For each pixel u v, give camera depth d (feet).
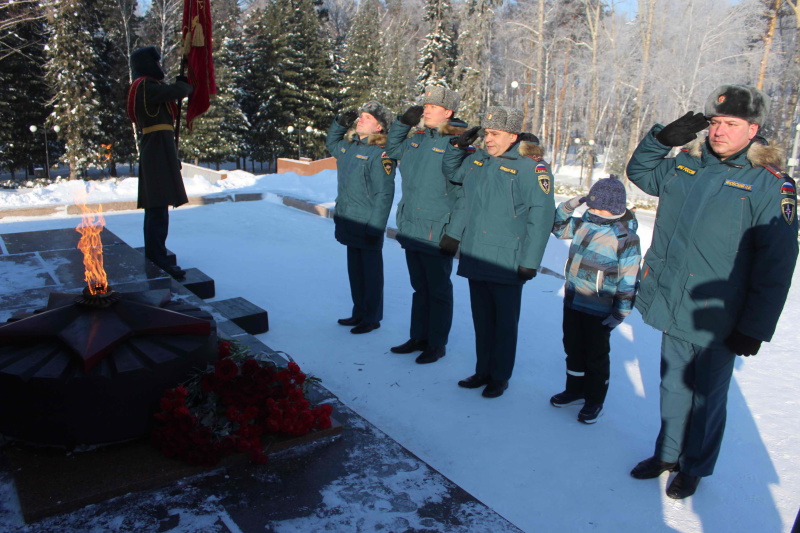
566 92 147.43
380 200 14.93
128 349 7.22
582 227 11.21
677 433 9.36
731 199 8.45
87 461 6.97
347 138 15.88
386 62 127.95
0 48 79.97
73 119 81.25
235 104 106.63
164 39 97.91
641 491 9.29
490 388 12.35
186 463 7.03
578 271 11.10
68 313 7.42
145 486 6.68
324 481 7.03
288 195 39.45
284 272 21.83
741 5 96.58
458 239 12.75
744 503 9.06
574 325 11.54
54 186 40.81
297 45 116.57
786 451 10.59
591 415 11.29
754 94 8.11
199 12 17.30
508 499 8.96
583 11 125.80
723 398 8.97
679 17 104.01
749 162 8.46
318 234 29.25
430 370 13.58
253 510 6.42
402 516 6.45
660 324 9.24
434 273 13.73
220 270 21.83
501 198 11.69
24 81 85.87
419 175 13.57
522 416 11.59
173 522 6.15
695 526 8.49
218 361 7.97
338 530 6.16
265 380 7.74
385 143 15.15
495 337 12.25
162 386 7.26
